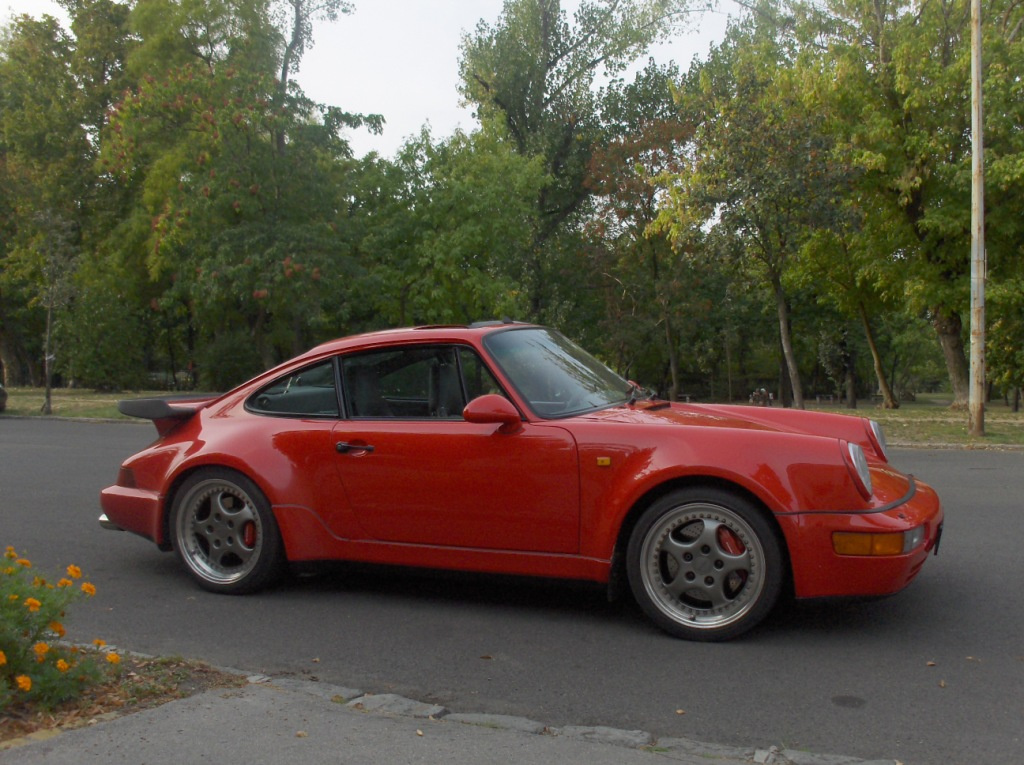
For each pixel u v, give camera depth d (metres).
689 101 19.36
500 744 3.27
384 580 5.91
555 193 40.09
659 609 4.67
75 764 3.05
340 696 3.75
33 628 3.67
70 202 37.28
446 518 5.04
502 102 38.53
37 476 10.78
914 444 14.48
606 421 4.85
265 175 25.61
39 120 36.91
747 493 4.53
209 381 37.72
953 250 24.52
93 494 9.41
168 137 30.00
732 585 4.59
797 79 23.12
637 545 4.68
